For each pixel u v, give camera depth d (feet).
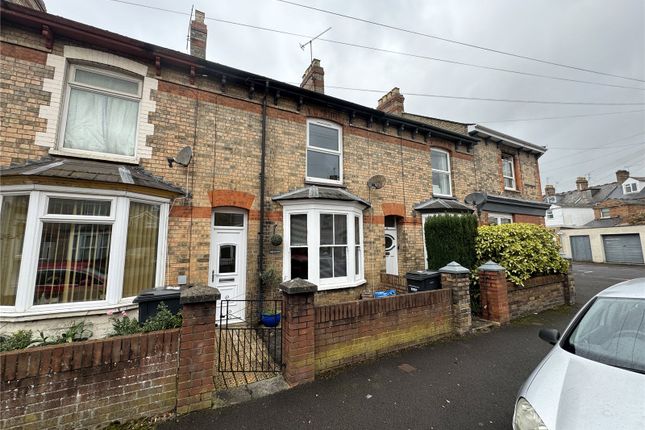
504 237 23.52
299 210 22.03
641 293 9.32
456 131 36.45
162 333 10.31
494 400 11.06
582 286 37.73
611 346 8.29
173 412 10.15
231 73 20.95
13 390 8.43
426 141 32.14
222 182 20.22
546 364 8.67
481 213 35.17
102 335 14.34
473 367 13.75
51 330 13.55
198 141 19.79
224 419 9.91
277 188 22.49
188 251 18.51
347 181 26.09
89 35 16.87
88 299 14.62
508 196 39.11
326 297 22.03
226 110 21.07
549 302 24.70
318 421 9.85
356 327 14.37
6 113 15.08
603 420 6.12
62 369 8.95
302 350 12.35
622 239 69.31
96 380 9.32
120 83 18.56
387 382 12.39
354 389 11.84
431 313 17.29
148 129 18.38
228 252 20.75
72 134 16.94
